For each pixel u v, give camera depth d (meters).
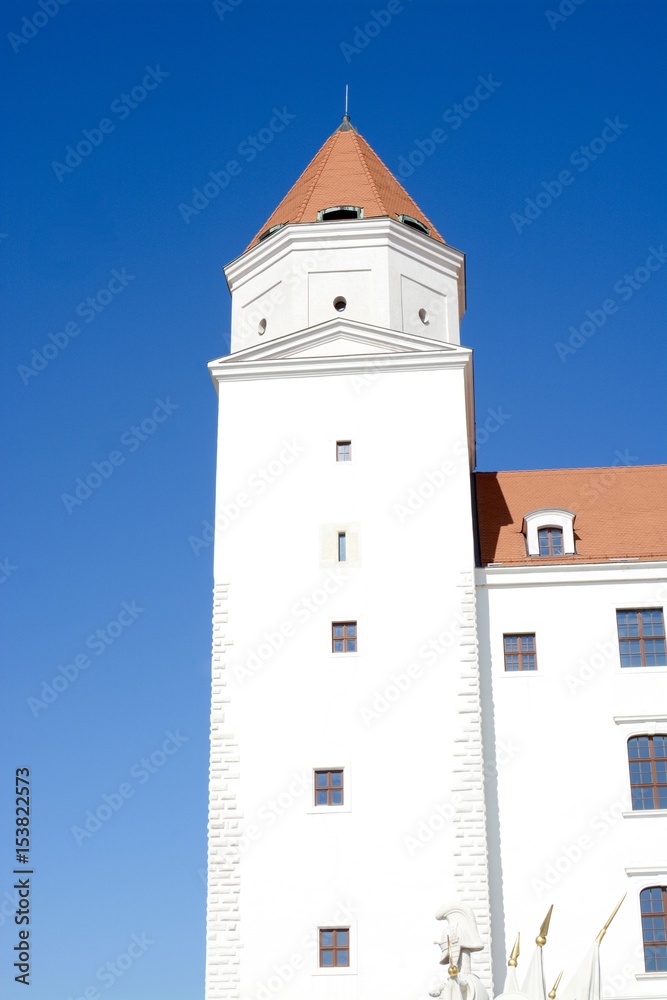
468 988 35.00
